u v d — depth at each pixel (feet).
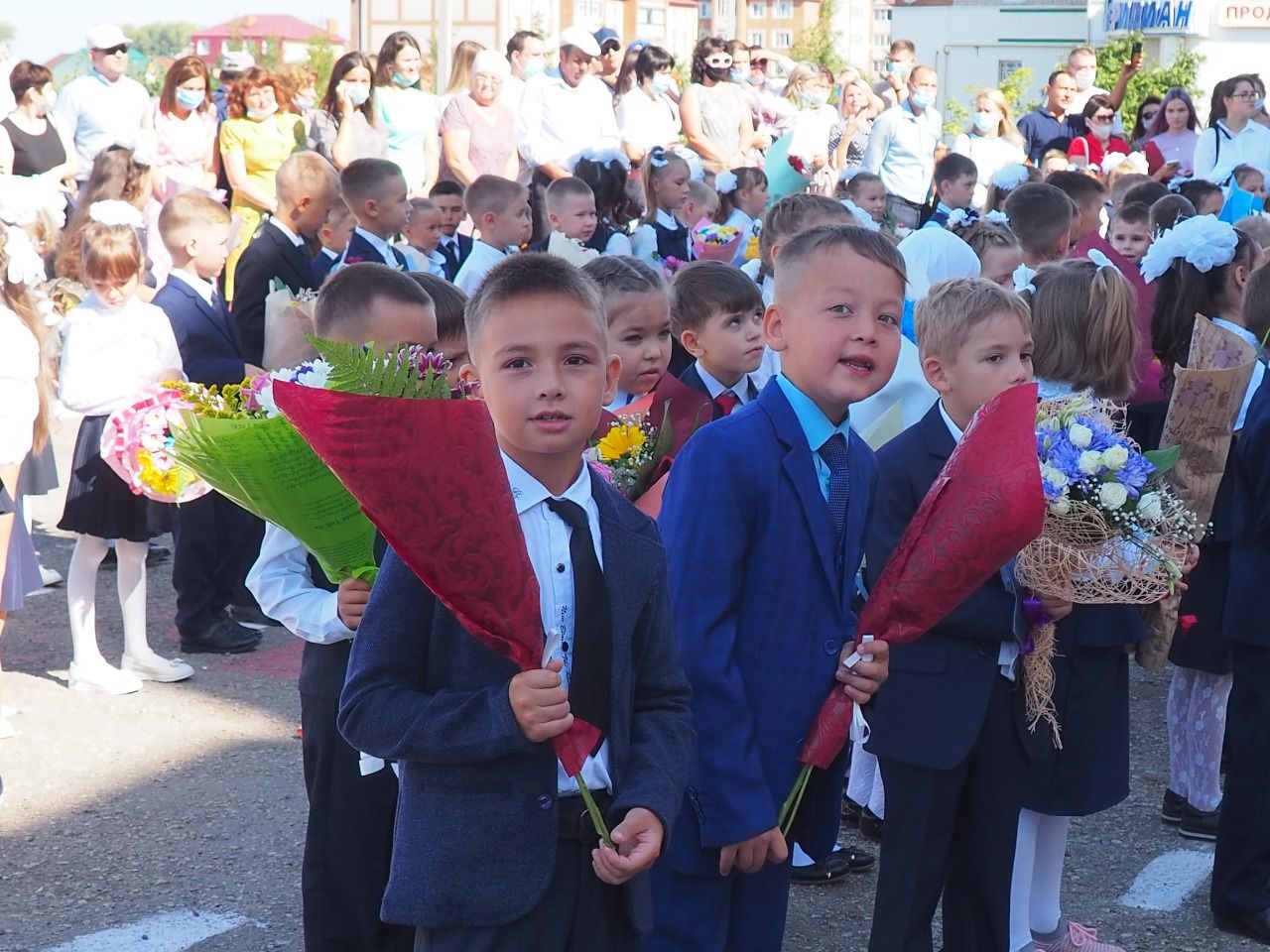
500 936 7.38
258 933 12.57
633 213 31.22
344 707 7.47
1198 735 14.84
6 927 12.54
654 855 7.38
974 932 10.84
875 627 9.15
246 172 34.30
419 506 6.80
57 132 36.09
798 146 31.19
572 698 7.51
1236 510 12.64
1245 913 12.86
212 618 20.12
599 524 7.80
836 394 9.23
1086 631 11.02
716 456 9.27
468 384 9.95
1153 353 15.62
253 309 20.99
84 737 16.90
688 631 9.06
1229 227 14.99
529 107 35.91
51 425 17.94
